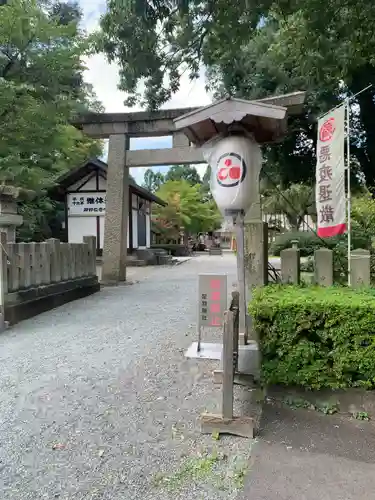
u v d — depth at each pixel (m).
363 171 12.28
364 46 6.57
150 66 6.55
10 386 3.86
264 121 4.28
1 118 10.22
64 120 11.12
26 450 2.78
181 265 18.62
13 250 6.53
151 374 4.14
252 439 2.93
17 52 10.32
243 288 4.46
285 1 5.38
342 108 5.55
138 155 11.09
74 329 5.98
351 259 4.65
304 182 13.66
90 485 2.41
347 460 2.68
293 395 3.55
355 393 3.41
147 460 2.66
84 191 18.23
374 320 3.31
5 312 6.20
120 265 11.35
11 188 7.18
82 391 3.73
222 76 11.31
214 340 5.28
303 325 3.43
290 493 2.32
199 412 3.33
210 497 2.29
